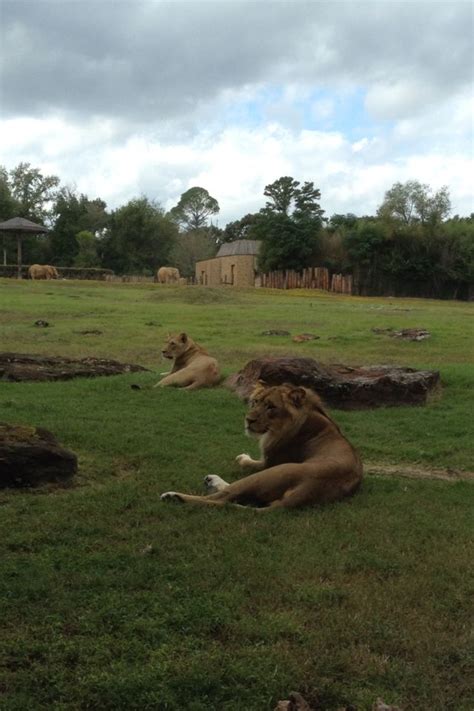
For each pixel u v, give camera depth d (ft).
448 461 29.35
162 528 18.40
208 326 85.71
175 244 304.09
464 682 11.90
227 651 12.39
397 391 40.01
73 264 282.56
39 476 21.74
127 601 14.02
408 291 210.79
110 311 100.68
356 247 206.80
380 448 30.99
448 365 53.47
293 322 90.84
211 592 14.62
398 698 11.35
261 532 18.43
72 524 18.40
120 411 34.55
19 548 16.87
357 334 77.30
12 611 13.51
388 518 20.24
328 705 11.23
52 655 12.05
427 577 16.08
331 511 20.48
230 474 24.12
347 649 12.67
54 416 31.76
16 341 69.31
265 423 23.26
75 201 290.97
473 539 18.89
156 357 61.72
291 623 13.38
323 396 39.73
